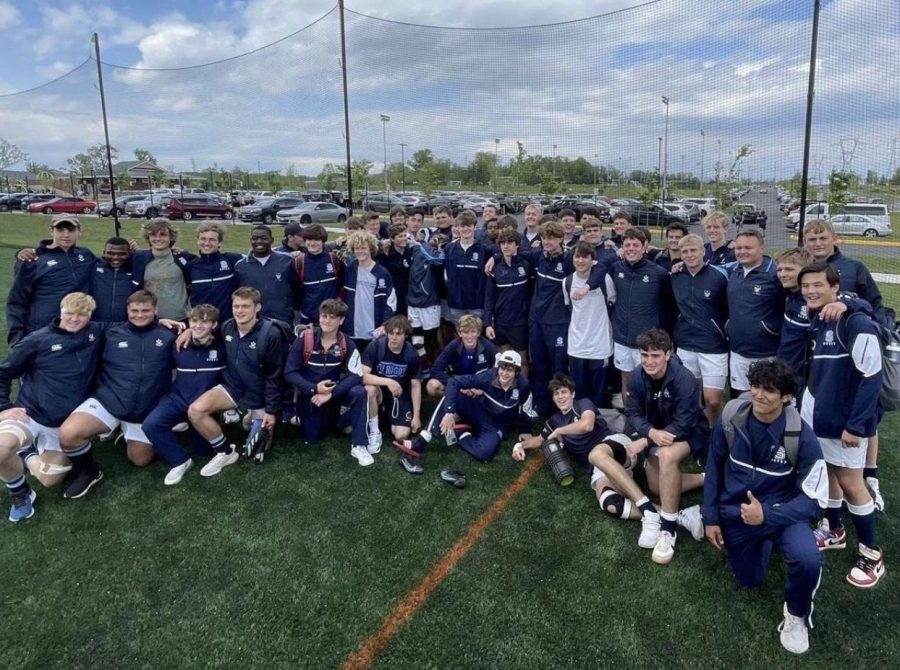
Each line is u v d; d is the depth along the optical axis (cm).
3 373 323
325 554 283
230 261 444
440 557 281
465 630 236
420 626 238
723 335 371
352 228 534
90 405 338
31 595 255
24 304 409
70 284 414
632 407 327
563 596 255
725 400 487
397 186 3194
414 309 499
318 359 389
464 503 330
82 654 225
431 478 360
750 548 249
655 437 303
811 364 280
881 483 352
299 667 218
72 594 256
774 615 245
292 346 389
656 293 396
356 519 313
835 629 237
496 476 364
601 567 275
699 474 338
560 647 228
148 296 353
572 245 546
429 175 2742
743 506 241
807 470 240
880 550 283
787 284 313
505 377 375
